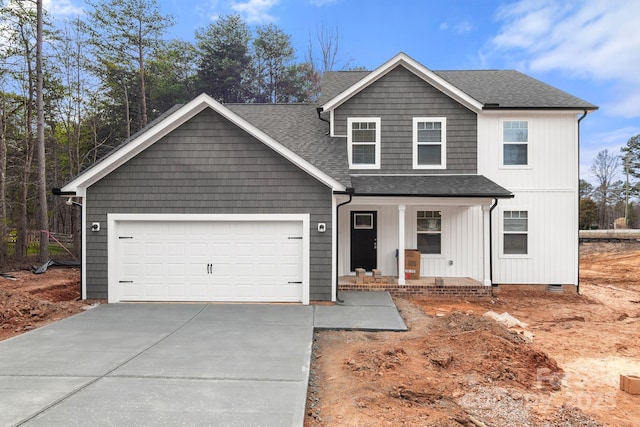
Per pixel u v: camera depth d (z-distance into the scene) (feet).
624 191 206.90
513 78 49.65
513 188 42.22
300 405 14.53
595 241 92.84
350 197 33.17
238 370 18.04
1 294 30.07
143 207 32.58
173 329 24.99
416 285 38.04
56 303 31.42
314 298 32.35
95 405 14.37
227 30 114.62
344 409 15.05
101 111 90.22
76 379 16.80
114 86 88.74
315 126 46.32
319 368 19.51
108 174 32.55
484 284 38.22
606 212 203.10
